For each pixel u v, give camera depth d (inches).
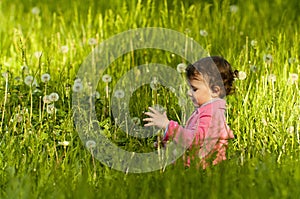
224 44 346.3
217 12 393.1
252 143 239.8
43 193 191.2
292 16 402.6
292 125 250.8
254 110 259.4
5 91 263.9
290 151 227.1
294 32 374.6
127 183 199.0
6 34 387.9
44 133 238.1
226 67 243.0
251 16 398.0
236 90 269.7
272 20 394.3
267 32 365.7
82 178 197.6
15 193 190.1
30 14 433.1
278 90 279.0
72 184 196.9
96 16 394.3
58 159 221.8
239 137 243.8
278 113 255.8
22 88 276.4
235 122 251.1
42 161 215.9
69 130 240.7
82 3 438.9
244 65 293.0
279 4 415.2
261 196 186.5
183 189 190.7
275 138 240.4
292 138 235.0
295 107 258.8
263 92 269.7
